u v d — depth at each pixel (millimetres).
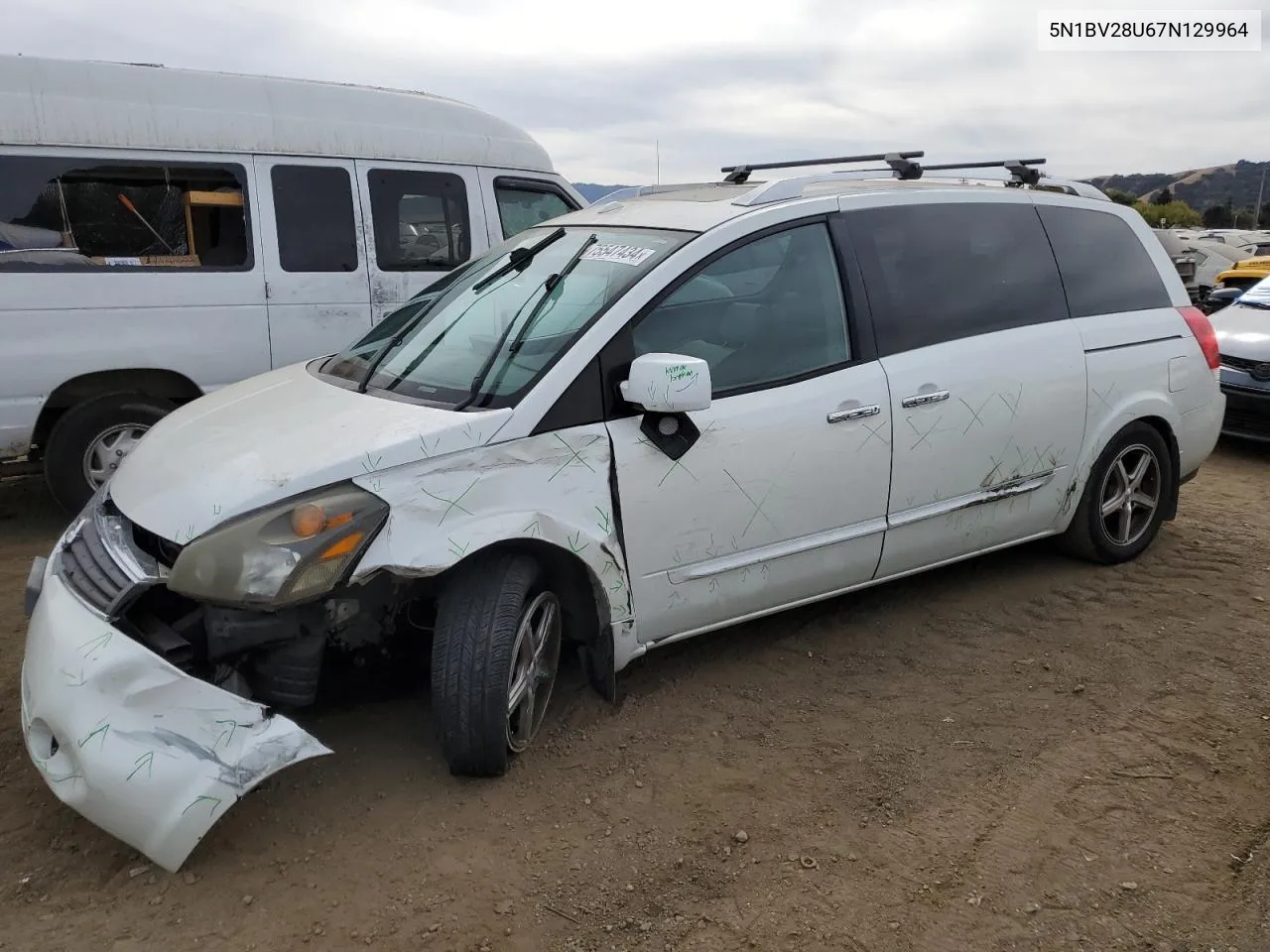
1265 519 6051
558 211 7582
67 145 5645
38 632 2887
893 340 3979
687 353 3508
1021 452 4367
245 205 6172
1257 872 2826
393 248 6719
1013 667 4016
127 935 2543
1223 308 8891
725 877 2787
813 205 3910
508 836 2938
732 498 3557
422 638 3543
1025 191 4598
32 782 3164
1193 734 3537
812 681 3881
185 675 2680
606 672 3480
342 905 2658
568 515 3195
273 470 2912
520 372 3311
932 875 2805
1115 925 2625
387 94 6758
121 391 5902
